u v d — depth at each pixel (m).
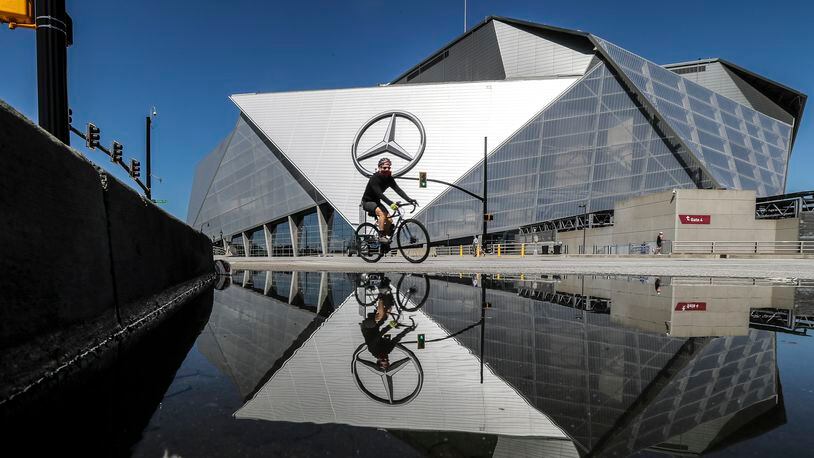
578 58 48.81
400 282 5.07
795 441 0.73
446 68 63.12
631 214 25.06
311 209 52.16
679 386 1.11
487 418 0.89
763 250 21.56
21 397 1.06
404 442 0.75
